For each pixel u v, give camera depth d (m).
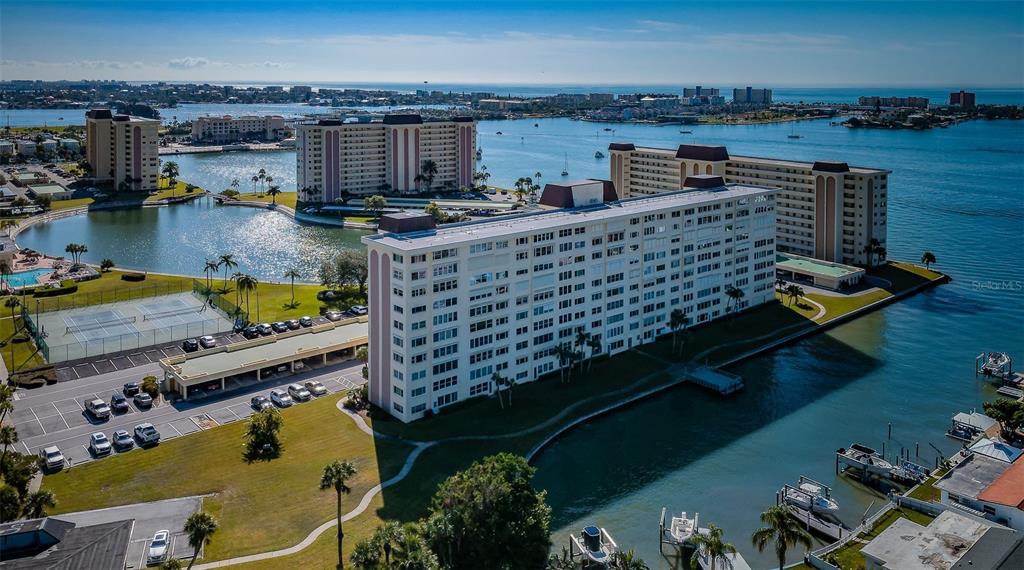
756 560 116.69
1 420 145.75
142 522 118.19
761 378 186.62
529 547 106.12
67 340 198.25
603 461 145.38
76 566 96.69
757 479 140.25
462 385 162.62
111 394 165.38
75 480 130.12
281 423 144.88
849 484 138.88
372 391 161.75
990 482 128.25
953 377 187.62
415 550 96.81
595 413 162.25
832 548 116.12
